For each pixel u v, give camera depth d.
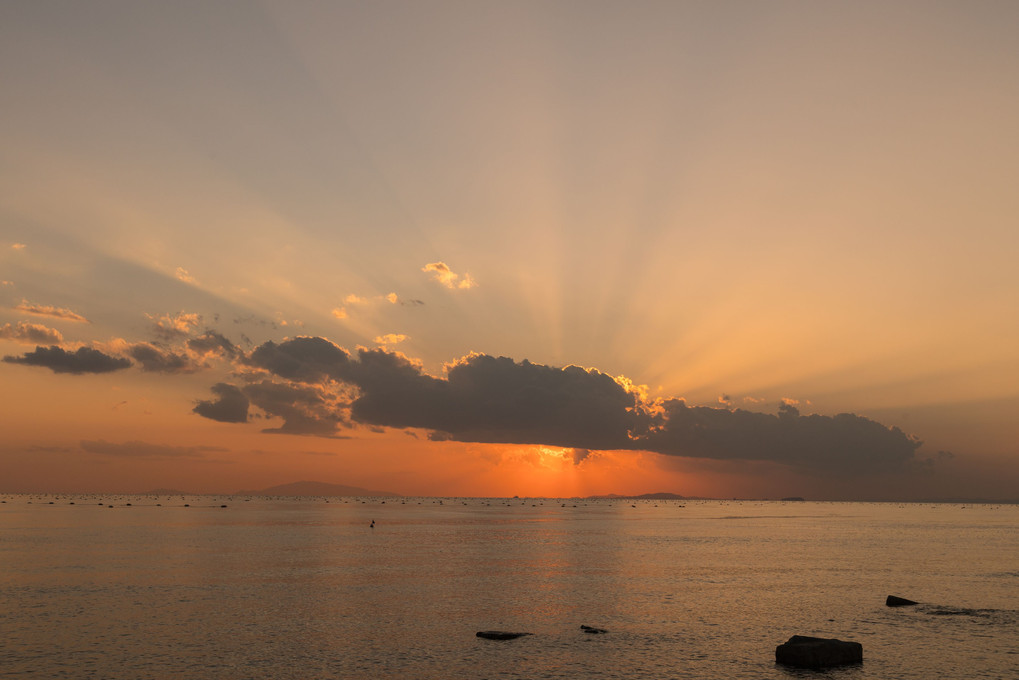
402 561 99.81
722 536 159.25
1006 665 44.88
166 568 88.25
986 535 167.12
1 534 144.75
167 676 41.97
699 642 50.66
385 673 42.94
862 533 174.38
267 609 61.47
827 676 42.59
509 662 45.34
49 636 51.00
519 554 111.94
